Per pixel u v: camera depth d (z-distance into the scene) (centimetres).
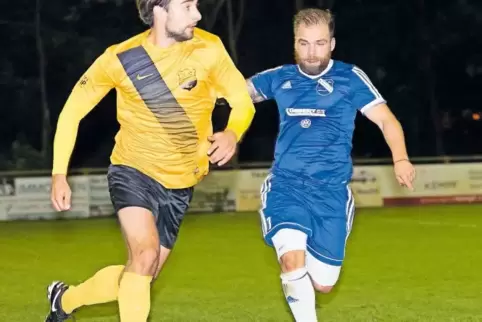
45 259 2080
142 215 881
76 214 3384
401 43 5394
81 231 2816
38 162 4838
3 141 5125
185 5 854
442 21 5394
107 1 5191
